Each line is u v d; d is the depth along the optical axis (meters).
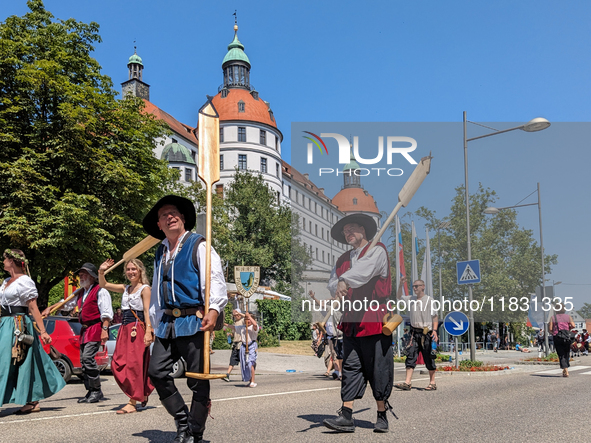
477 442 4.24
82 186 20.31
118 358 5.96
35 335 5.96
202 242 3.84
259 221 51.53
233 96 76.50
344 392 4.70
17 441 4.21
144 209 22.94
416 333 8.81
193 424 3.71
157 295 3.83
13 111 19.45
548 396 7.68
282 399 7.20
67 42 22.20
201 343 3.69
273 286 50.75
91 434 4.54
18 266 5.94
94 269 7.41
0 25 21.41
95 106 21.50
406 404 6.77
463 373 12.43
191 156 67.69
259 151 75.12
